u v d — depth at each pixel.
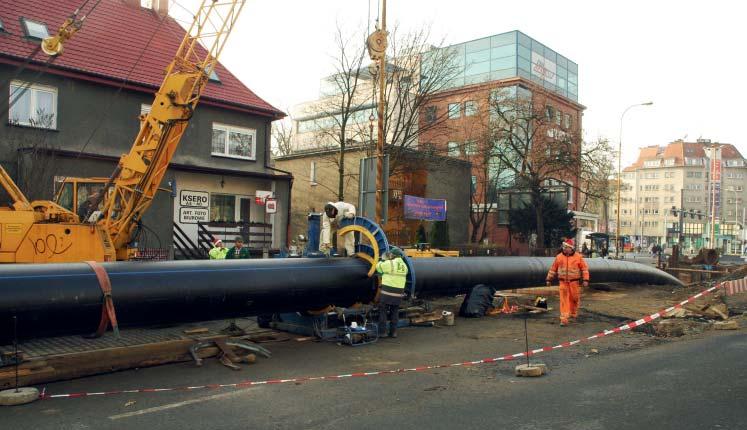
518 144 33.00
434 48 26.80
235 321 11.73
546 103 33.31
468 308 12.87
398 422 5.45
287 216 23.00
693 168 128.00
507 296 15.30
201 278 8.31
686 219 119.31
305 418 5.61
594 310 13.58
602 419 5.42
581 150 32.06
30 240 10.09
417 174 29.48
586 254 35.09
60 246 10.30
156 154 12.12
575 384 6.81
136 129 19.23
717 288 15.97
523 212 34.19
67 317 7.19
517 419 5.47
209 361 8.28
